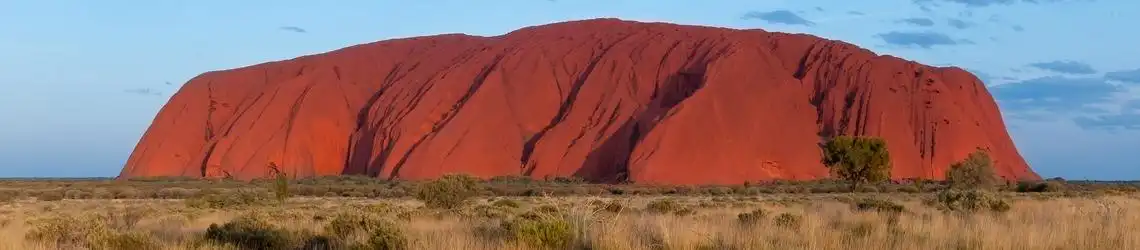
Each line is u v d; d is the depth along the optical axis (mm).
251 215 18828
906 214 18625
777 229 12469
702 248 10609
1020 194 54250
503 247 10570
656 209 24188
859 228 13172
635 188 79375
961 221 14461
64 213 28328
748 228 12562
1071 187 74938
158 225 20141
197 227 19359
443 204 29781
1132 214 16547
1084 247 10773
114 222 19688
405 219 20344
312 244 12641
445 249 10484
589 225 11281
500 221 14477
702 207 28734
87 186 87438
